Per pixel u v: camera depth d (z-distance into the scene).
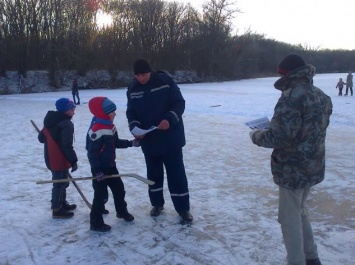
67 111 4.88
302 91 3.19
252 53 70.12
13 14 40.97
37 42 42.84
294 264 3.41
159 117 4.69
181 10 56.94
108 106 4.49
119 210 4.84
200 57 59.06
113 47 47.53
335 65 90.00
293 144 3.28
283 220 3.45
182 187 4.84
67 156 4.78
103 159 4.50
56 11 43.06
